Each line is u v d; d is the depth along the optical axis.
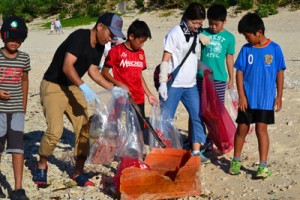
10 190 6.55
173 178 6.29
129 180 5.78
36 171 6.69
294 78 13.99
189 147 7.80
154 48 24.77
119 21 6.25
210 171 7.03
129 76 6.91
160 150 6.49
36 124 9.75
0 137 6.08
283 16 36.28
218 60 7.51
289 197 5.97
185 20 7.11
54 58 6.45
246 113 6.63
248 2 38.56
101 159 6.43
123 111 6.45
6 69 6.02
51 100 6.41
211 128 7.36
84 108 6.57
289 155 7.30
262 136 6.57
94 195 6.29
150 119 6.99
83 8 46.03
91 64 6.43
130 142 6.40
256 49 6.57
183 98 7.34
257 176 6.55
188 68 7.21
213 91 7.25
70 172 7.16
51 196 6.34
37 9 48.00
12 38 5.91
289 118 8.99
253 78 6.57
